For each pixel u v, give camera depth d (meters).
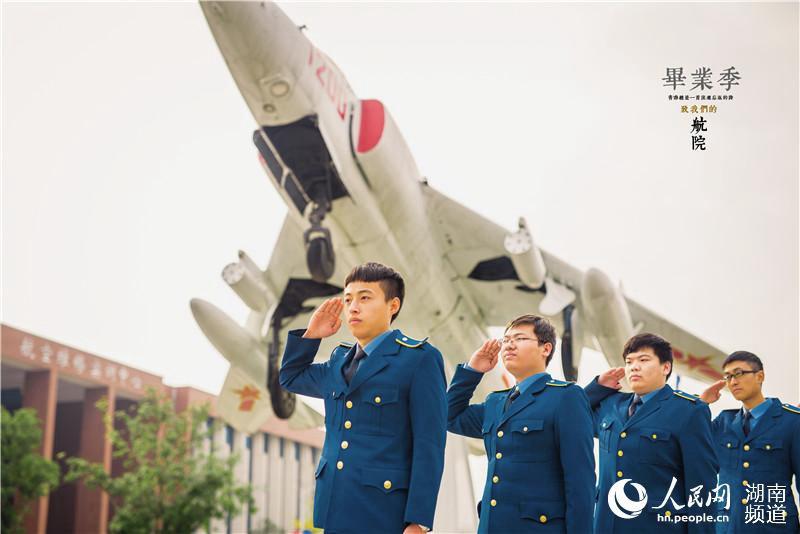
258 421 18.69
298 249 15.09
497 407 4.12
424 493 3.04
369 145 11.42
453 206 13.44
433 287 13.68
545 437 3.88
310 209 10.91
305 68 10.18
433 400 3.21
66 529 33.25
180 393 32.75
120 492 22.73
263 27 9.51
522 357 4.05
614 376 4.90
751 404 5.64
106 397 30.78
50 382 28.30
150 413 23.28
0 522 23.91
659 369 4.62
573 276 14.34
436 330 14.47
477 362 4.34
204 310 14.96
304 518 42.97
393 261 12.71
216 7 9.14
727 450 5.63
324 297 15.55
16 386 31.75
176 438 22.91
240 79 9.96
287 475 41.69
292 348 3.61
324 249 10.59
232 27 9.32
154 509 21.91
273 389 13.84
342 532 3.05
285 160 10.73
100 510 30.97
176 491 22.59
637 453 4.52
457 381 4.35
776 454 5.43
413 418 3.20
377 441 3.18
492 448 4.04
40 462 24.55
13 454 24.44
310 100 10.31
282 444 42.09
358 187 11.45
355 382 3.27
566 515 3.74
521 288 14.49
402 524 3.07
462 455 12.93
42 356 28.12
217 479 22.55
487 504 3.94
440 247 13.84
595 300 12.41
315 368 3.59
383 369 3.27
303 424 18.86
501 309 15.14
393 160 11.73
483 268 14.26
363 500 3.08
